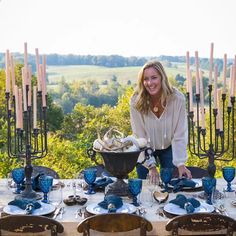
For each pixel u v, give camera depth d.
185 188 3.28
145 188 3.18
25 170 3.09
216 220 2.34
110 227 2.34
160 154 4.05
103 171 3.87
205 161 4.94
